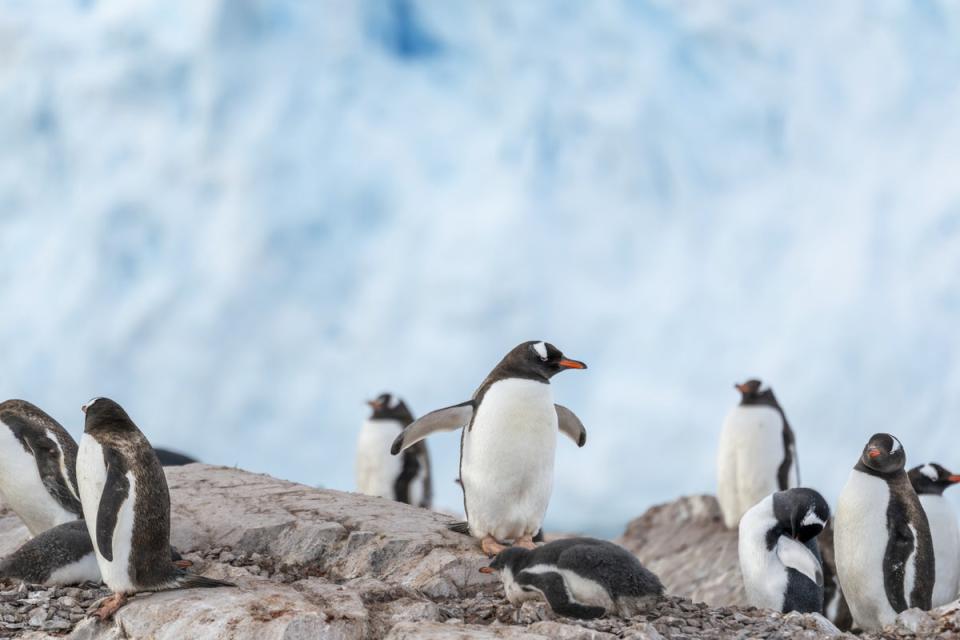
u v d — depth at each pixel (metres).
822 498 24.09
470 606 20.98
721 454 42.38
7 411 25.03
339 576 23.06
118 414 20.17
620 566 19.97
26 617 19.97
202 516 25.20
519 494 23.56
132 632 18.81
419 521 25.33
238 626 18.25
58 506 24.66
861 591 24.45
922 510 24.31
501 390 23.50
